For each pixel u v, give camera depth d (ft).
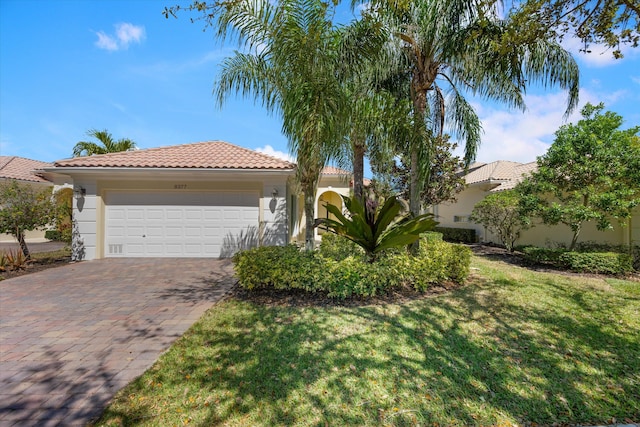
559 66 24.91
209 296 22.74
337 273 20.48
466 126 32.40
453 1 22.65
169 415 9.70
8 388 11.16
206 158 41.24
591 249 34.81
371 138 30.12
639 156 27.14
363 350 13.79
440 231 71.10
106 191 39.93
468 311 18.65
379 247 22.75
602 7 15.03
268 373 11.97
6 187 36.58
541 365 12.82
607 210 28.76
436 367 12.53
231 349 13.91
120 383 11.41
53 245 58.95
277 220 40.75
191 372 12.06
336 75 23.24
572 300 20.89
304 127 21.06
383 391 10.98
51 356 13.51
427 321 17.04
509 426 9.46
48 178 67.67
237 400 10.39
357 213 22.71
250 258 22.40
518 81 25.54
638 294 22.39
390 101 25.29
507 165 62.39
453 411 10.05
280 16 20.56
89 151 61.05
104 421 9.46
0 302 21.48
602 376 12.11
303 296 21.42
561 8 15.48
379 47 23.25
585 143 29.09
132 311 19.40
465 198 66.33
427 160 25.73
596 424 9.60
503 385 11.46
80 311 19.44
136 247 40.32
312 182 25.25
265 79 24.84
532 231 45.60
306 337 15.05
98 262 37.22
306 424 9.39
